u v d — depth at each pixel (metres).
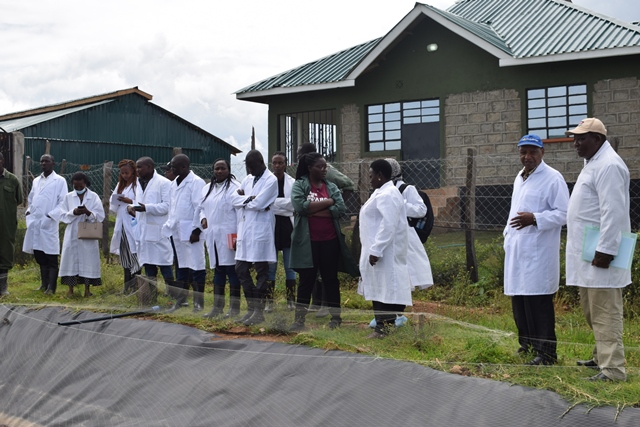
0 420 6.87
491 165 14.95
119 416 6.13
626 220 5.12
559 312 8.41
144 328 7.21
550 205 5.70
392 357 5.74
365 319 7.01
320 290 8.02
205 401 5.85
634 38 13.52
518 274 5.71
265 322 7.12
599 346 5.18
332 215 7.15
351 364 5.60
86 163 25.98
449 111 15.54
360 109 16.66
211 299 7.81
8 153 15.97
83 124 26.03
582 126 5.26
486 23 16.89
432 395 5.03
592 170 5.22
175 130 29.00
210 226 8.05
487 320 7.79
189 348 6.53
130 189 9.60
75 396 6.62
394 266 6.71
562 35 14.77
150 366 6.52
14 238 10.43
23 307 8.66
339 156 16.94
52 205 10.47
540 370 5.25
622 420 4.37
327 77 16.67
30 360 7.51
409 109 16.16
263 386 5.73
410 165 16.12
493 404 4.77
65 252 9.94
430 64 15.76
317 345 6.19
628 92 13.77
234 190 8.00
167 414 5.90
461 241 11.96
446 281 9.90
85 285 9.97
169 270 9.08
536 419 4.56
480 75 15.20
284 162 8.07
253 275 10.16
